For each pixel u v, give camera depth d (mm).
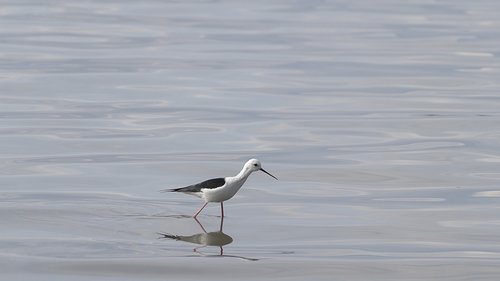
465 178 21531
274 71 35844
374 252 16578
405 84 33500
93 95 31000
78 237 17047
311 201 19766
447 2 57594
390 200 19828
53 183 20688
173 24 48000
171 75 34750
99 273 15367
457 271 15688
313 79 34375
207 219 18312
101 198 19531
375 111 29094
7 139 24844
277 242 17078
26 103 29562
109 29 46031
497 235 17516
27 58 37750
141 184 20781
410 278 15367
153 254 16266
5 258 15898
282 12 53031
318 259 16172
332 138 25594
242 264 15883
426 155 23703
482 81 33938
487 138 25484
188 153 23734
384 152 24016
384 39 43812
